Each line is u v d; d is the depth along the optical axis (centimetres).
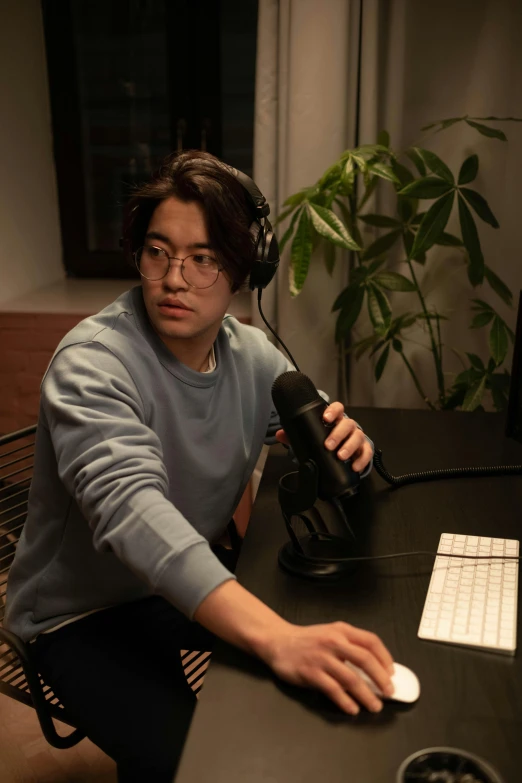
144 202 104
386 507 118
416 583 96
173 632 117
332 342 226
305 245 192
